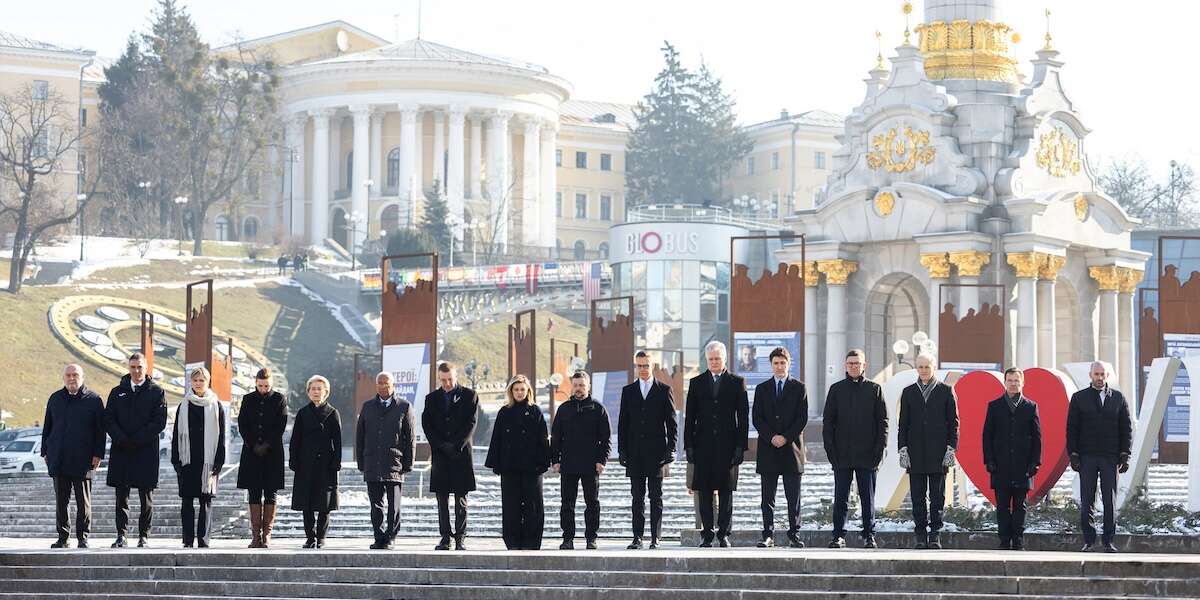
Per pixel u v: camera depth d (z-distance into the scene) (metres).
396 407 26.98
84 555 24.11
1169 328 42.69
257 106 145.50
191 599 22.56
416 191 157.62
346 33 173.25
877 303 58.47
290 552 23.84
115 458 27.03
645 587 21.58
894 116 57.22
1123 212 58.44
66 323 105.69
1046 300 55.22
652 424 26.17
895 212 56.38
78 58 153.25
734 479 26.31
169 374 101.50
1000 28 58.00
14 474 54.34
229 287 121.12
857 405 26.28
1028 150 56.03
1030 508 29.23
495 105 158.62
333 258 143.38
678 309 93.81
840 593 20.56
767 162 174.25
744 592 20.86
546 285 110.31
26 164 130.38
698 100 172.00
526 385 26.55
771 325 45.91
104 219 145.38
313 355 111.69
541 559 22.48
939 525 26.64
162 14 155.25
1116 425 26.27
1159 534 27.34
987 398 30.70
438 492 26.30
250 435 27.38
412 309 43.78
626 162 176.62
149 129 144.38
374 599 22.27
